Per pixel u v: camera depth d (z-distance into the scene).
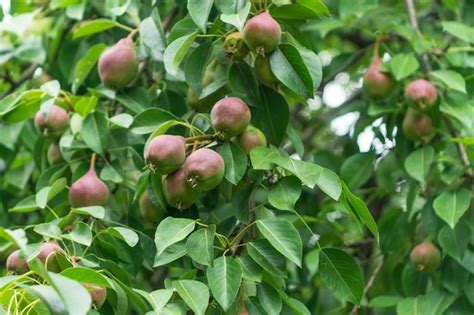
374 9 1.58
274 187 1.22
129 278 1.22
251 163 1.24
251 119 1.28
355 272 1.23
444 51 1.55
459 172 1.41
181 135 1.29
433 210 1.42
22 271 1.19
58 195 1.41
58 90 1.31
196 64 1.28
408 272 1.44
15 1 1.62
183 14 1.47
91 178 1.30
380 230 1.49
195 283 1.16
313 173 1.19
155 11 1.33
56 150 1.37
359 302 1.23
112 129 1.35
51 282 1.00
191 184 1.20
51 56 1.63
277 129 1.28
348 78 1.90
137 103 1.36
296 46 1.25
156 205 1.26
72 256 1.19
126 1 1.42
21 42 1.63
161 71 1.45
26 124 1.56
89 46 1.58
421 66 1.53
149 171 1.26
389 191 1.59
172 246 1.21
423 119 1.43
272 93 1.27
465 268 1.40
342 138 1.76
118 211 1.35
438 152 1.47
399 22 1.55
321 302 1.63
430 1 1.84
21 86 1.64
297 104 1.85
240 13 1.21
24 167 1.61
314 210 1.59
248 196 1.24
